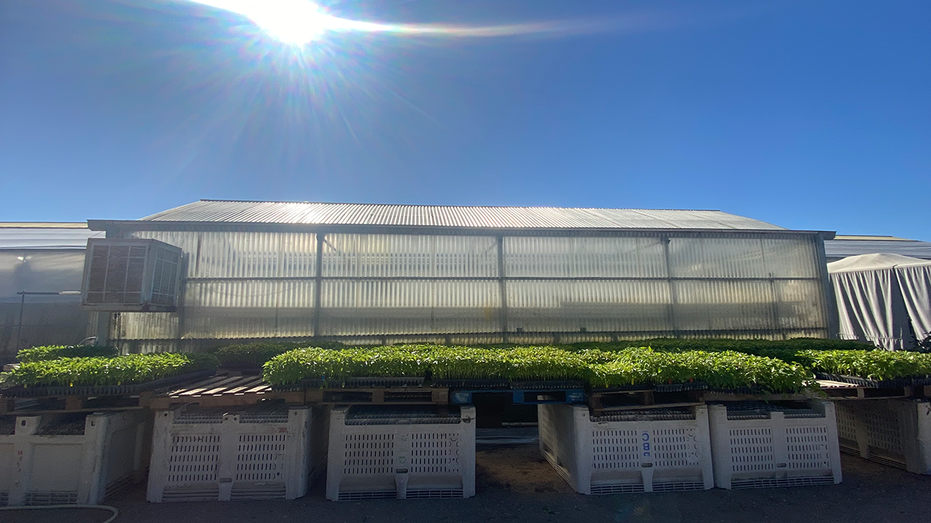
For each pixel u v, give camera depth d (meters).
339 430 4.97
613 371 5.01
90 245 7.54
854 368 5.73
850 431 6.59
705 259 9.85
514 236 9.41
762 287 9.89
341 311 8.75
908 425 5.72
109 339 8.20
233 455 4.91
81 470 4.72
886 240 18.34
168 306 8.09
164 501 4.81
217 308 8.51
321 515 4.53
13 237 13.36
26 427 4.77
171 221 8.41
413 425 5.03
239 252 8.66
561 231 9.40
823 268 10.12
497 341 9.05
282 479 4.90
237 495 4.86
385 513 4.59
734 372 5.06
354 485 4.93
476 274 9.20
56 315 11.12
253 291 8.61
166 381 5.39
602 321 9.38
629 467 5.09
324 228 8.77
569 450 5.39
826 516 4.52
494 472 5.96
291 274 8.73
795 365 5.27
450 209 11.89
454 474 4.99
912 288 10.38
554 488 5.29
